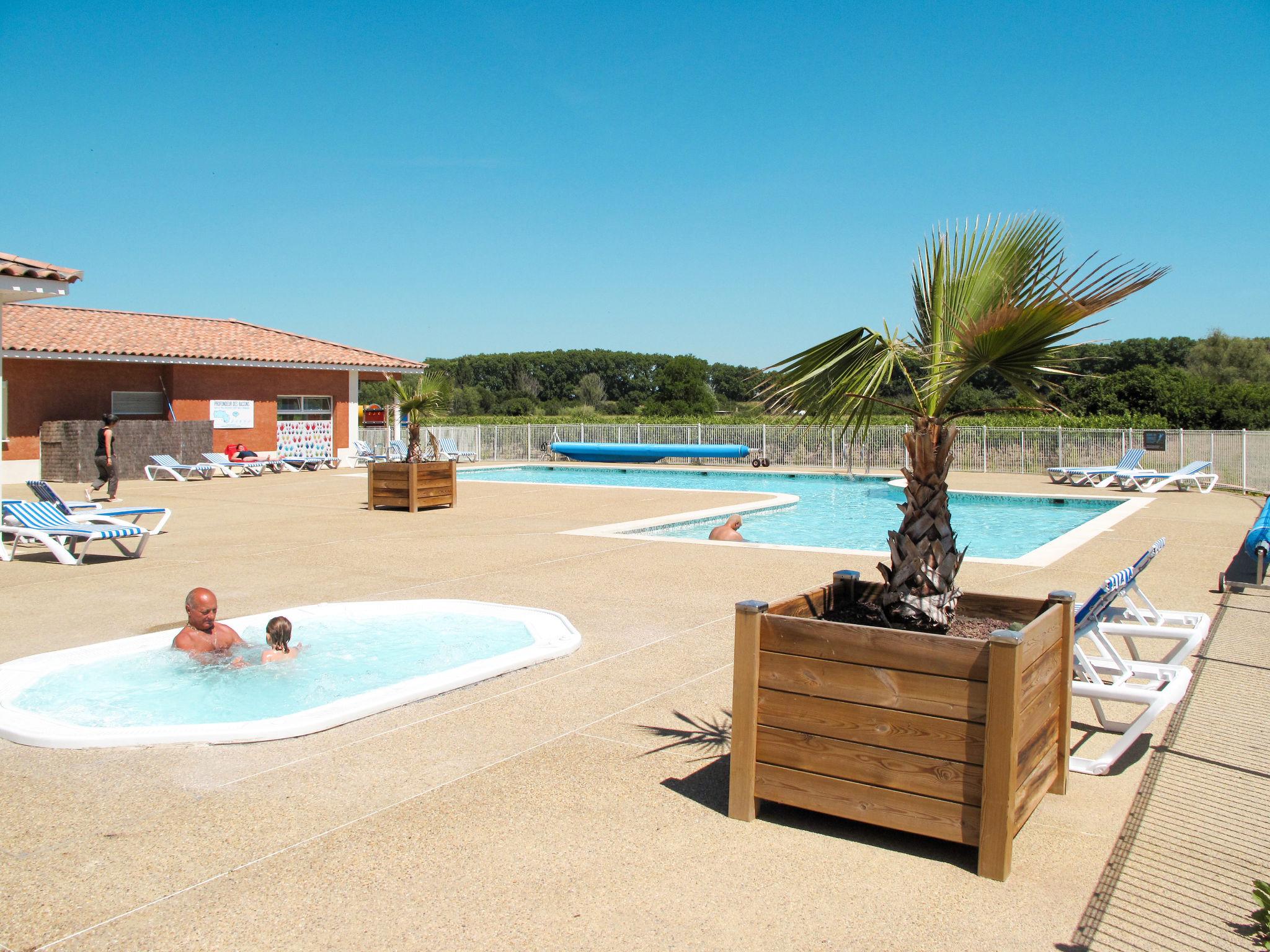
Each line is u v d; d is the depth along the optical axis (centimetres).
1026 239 462
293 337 3275
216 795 423
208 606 677
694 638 722
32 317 2617
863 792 373
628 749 486
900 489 2458
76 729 495
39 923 314
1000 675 342
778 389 493
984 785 347
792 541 1522
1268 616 794
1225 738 505
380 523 1480
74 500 1864
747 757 396
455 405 7025
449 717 537
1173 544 1231
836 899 333
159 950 298
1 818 397
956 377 454
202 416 2722
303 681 625
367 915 321
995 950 300
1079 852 372
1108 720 539
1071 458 2766
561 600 869
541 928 313
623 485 2472
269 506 1755
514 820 399
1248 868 358
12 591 916
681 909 326
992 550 1463
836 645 376
